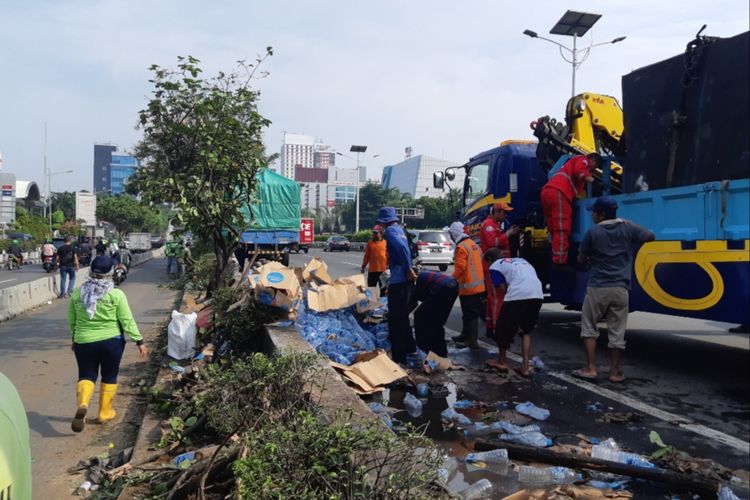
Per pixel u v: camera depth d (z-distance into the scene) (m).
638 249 6.88
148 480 3.87
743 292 5.75
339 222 106.88
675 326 10.38
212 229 9.71
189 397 5.46
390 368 6.23
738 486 3.94
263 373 4.27
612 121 9.68
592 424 5.29
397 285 7.31
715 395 6.16
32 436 5.23
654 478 3.99
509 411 5.58
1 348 9.03
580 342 9.09
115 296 5.57
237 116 9.52
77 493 4.06
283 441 2.96
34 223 55.25
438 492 2.83
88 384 5.42
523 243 9.64
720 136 6.05
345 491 2.61
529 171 10.02
